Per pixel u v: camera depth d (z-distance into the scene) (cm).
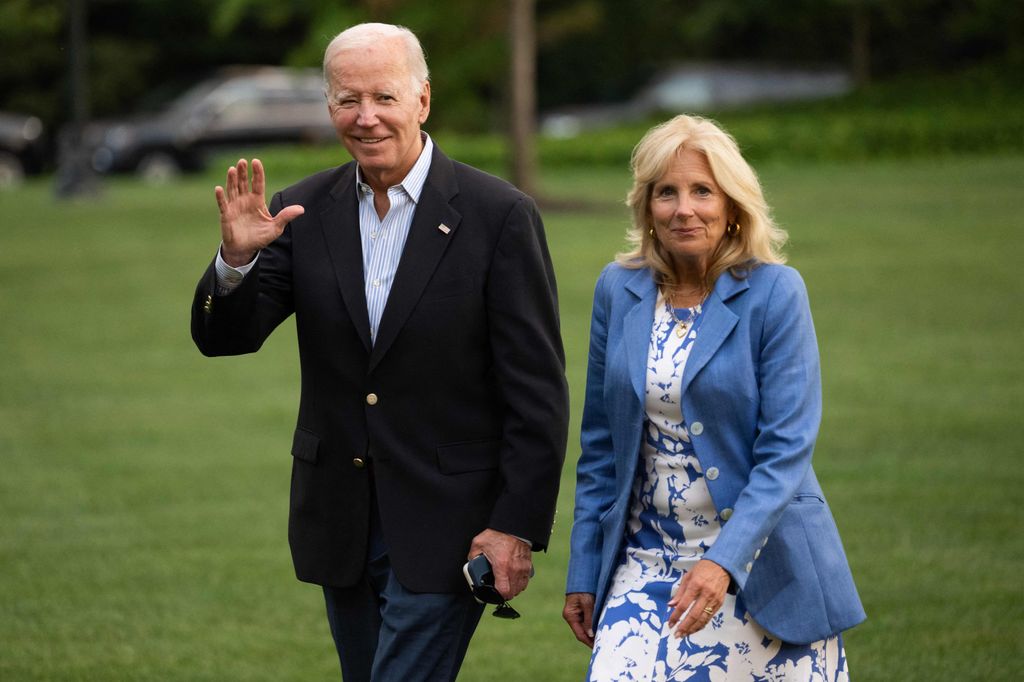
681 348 1200
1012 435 2795
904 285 4362
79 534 2402
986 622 1855
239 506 2561
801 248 5059
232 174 1191
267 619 2008
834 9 12175
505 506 1225
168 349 3969
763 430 1159
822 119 8719
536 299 1246
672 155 1183
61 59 11600
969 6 12031
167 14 12875
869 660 1738
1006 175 6862
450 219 1244
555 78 13588
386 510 1242
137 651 1873
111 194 7931
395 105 1212
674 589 1191
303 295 1266
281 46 13225
